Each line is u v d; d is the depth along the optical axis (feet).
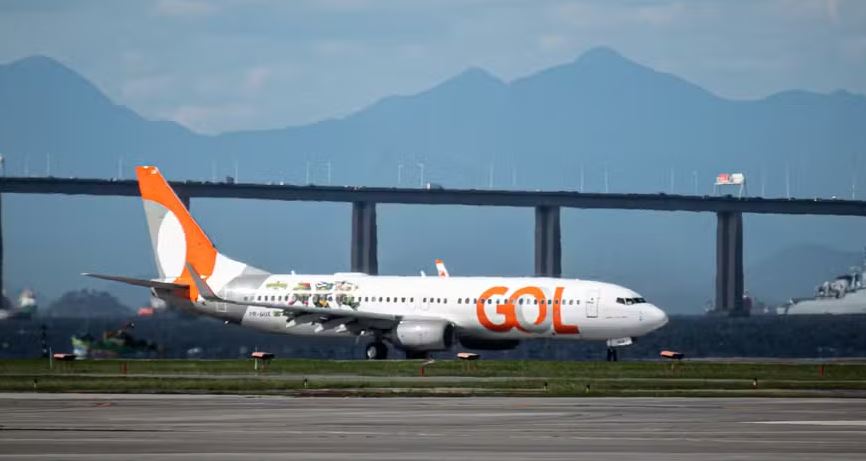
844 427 556.92
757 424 569.64
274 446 488.85
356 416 600.39
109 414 607.37
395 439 510.58
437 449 481.87
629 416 604.49
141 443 496.23
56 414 606.96
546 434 529.04
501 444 496.23
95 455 463.83
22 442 499.10
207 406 650.84
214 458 456.86
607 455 467.11
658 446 492.13
